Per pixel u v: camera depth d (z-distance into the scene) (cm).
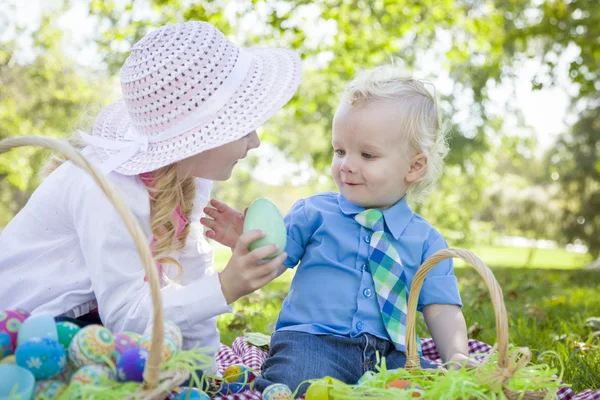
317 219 220
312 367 193
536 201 1962
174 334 156
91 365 145
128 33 840
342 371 196
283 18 783
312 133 1702
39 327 148
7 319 154
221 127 185
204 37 193
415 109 213
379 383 164
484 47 1012
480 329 331
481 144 1469
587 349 281
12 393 134
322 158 1425
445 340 206
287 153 1936
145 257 134
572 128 1666
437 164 227
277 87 196
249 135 198
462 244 1630
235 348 274
